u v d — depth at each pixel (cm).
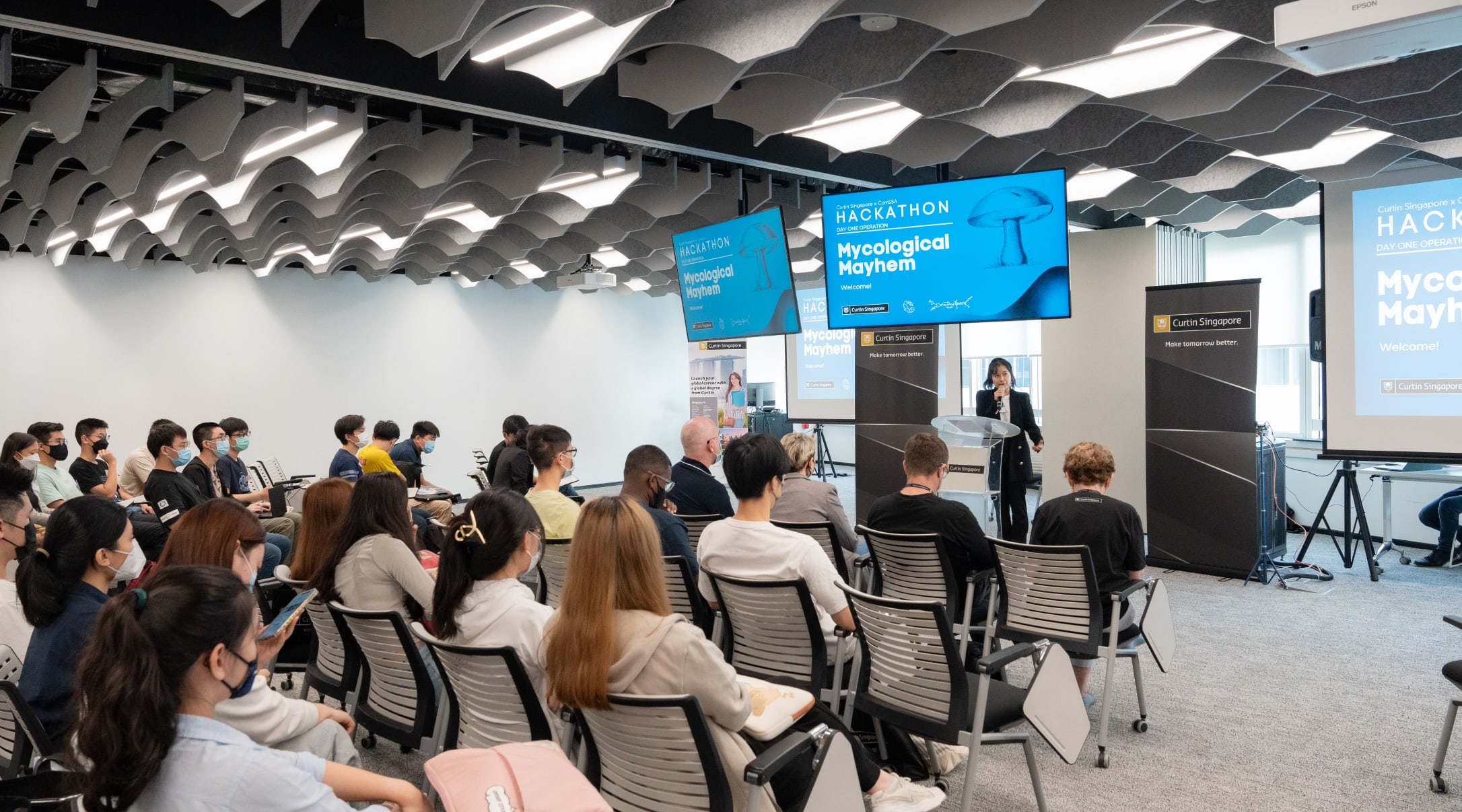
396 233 803
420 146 534
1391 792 334
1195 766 359
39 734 210
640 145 555
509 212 707
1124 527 388
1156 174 629
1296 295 922
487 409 1266
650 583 199
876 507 400
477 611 238
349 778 161
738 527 316
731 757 203
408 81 433
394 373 1185
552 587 419
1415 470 756
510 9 350
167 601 134
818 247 1030
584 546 198
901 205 580
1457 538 709
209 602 137
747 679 235
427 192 658
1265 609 604
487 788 152
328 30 407
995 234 552
